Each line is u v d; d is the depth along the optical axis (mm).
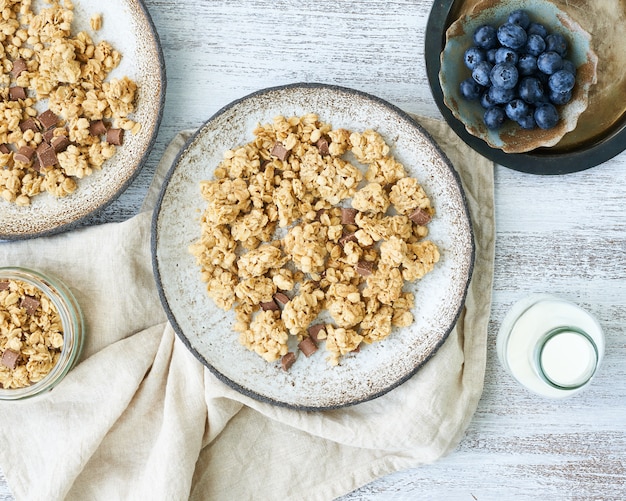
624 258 872
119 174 858
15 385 845
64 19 839
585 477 891
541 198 870
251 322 849
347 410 872
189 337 845
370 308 837
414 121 821
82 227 870
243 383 847
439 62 833
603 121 847
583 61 806
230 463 883
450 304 841
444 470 892
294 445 885
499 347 869
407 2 855
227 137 840
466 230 829
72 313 850
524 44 798
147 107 844
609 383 882
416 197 831
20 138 851
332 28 861
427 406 849
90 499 879
